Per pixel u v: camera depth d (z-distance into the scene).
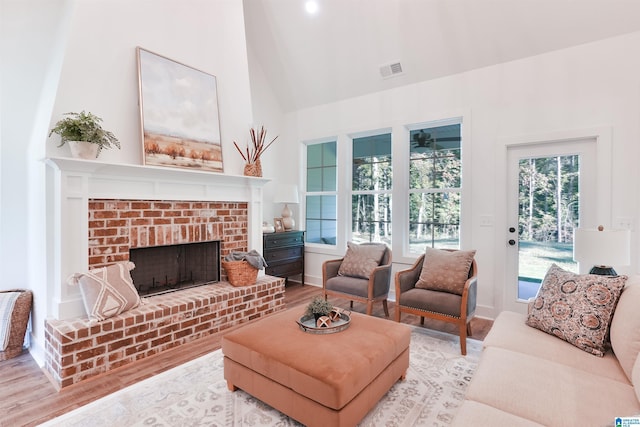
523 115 3.40
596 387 1.45
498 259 3.55
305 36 4.23
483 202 3.64
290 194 4.88
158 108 3.11
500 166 3.53
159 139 3.09
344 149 4.83
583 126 3.10
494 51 3.46
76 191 2.56
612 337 1.76
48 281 2.53
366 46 4.01
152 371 2.43
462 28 3.41
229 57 3.81
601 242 2.20
